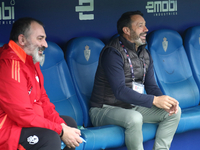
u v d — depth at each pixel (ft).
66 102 12.71
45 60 12.75
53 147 7.81
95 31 15.61
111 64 11.24
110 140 10.57
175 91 14.87
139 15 12.03
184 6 17.12
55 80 12.80
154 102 11.07
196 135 14.35
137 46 12.09
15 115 7.84
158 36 15.30
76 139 8.66
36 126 8.07
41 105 9.36
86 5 15.28
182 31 17.29
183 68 15.57
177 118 11.42
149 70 12.56
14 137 7.74
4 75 7.93
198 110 13.47
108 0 15.62
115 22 15.89
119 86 11.03
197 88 15.35
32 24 8.64
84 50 13.73
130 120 10.51
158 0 16.62
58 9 14.79
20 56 8.39
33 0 14.30
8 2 13.96
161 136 11.48
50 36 14.80
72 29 15.17
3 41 14.06
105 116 11.42
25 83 8.17
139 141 10.64
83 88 13.34
